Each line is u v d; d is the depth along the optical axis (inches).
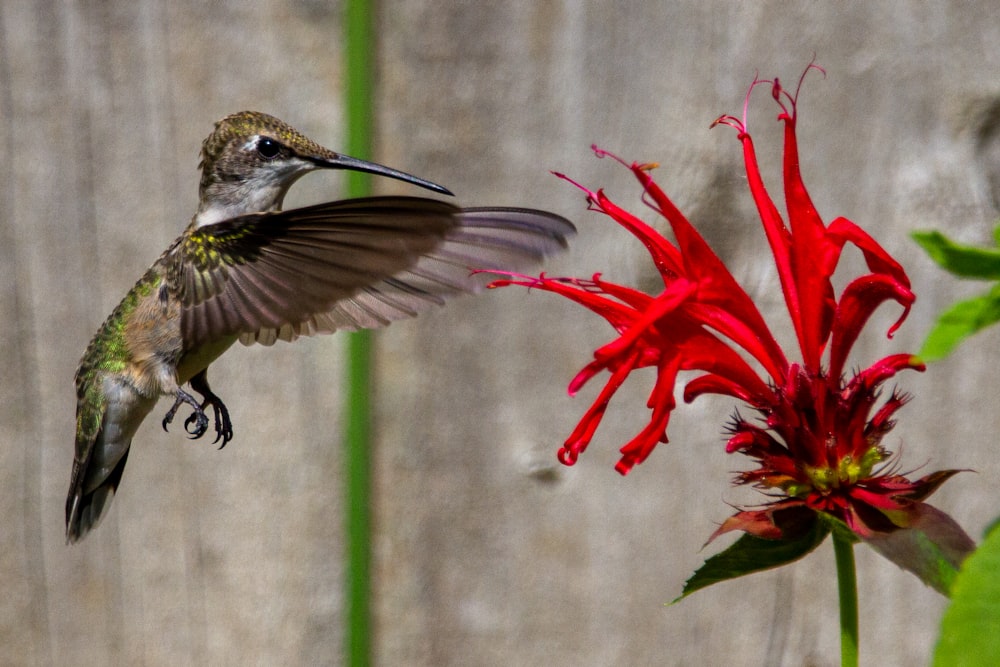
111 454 61.2
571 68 61.7
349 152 60.9
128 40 61.7
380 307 61.0
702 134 61.6
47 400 61.8
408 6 61.6
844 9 61.5
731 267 61.6
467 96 61.7
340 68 61.7
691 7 61.6
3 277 61.7
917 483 59.4
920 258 61.5
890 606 61.8
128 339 61.2
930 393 61.6
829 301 59.6
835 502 59.3
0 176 61.7
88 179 61.7
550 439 61.8
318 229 60.2
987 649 43.4
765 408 59.6
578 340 61.8
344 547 61.8
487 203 61.7
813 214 59.6
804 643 61.8
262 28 61.7
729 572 59.3
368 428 61.1
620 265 61.7
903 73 61.5
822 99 61.5
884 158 61.5
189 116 61.7
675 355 59.4
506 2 61.6
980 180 61.5
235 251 60.4
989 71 61.4
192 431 61.1
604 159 61.7
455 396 61.8
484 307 61.8
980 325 45.7
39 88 61.7
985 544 44.8
